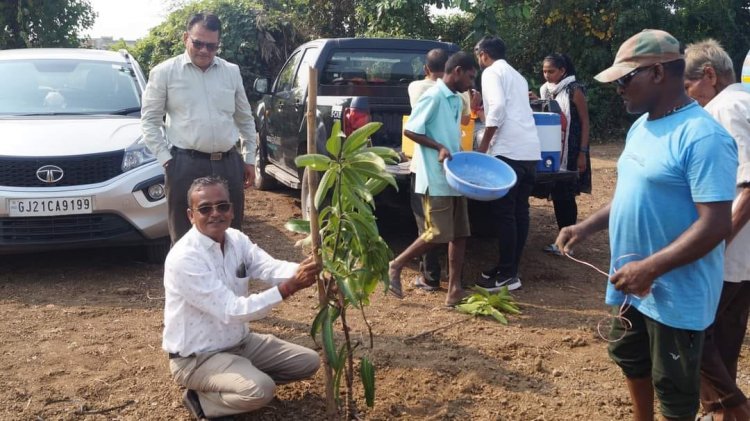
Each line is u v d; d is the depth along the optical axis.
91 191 5.66
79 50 7.51
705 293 2.79
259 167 9.52
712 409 3.40
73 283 5.84
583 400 3.93
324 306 3.39
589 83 16.73
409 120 5.08
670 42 2.71
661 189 2.73
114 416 3.71
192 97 4.72
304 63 7.75
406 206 6.14
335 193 3.26
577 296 5.75
